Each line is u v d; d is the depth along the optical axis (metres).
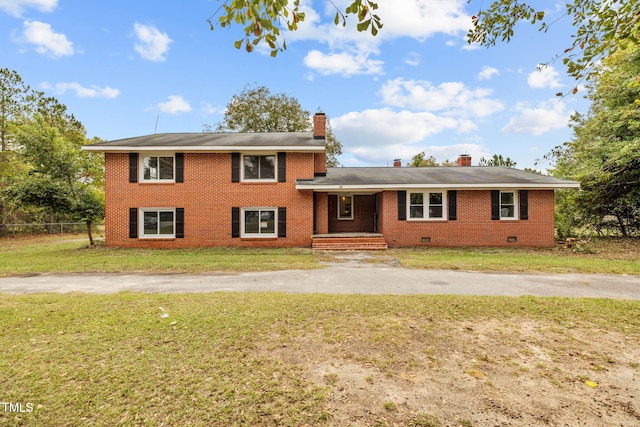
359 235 15.27
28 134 15.61
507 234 15.30
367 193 17.62
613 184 16.36
